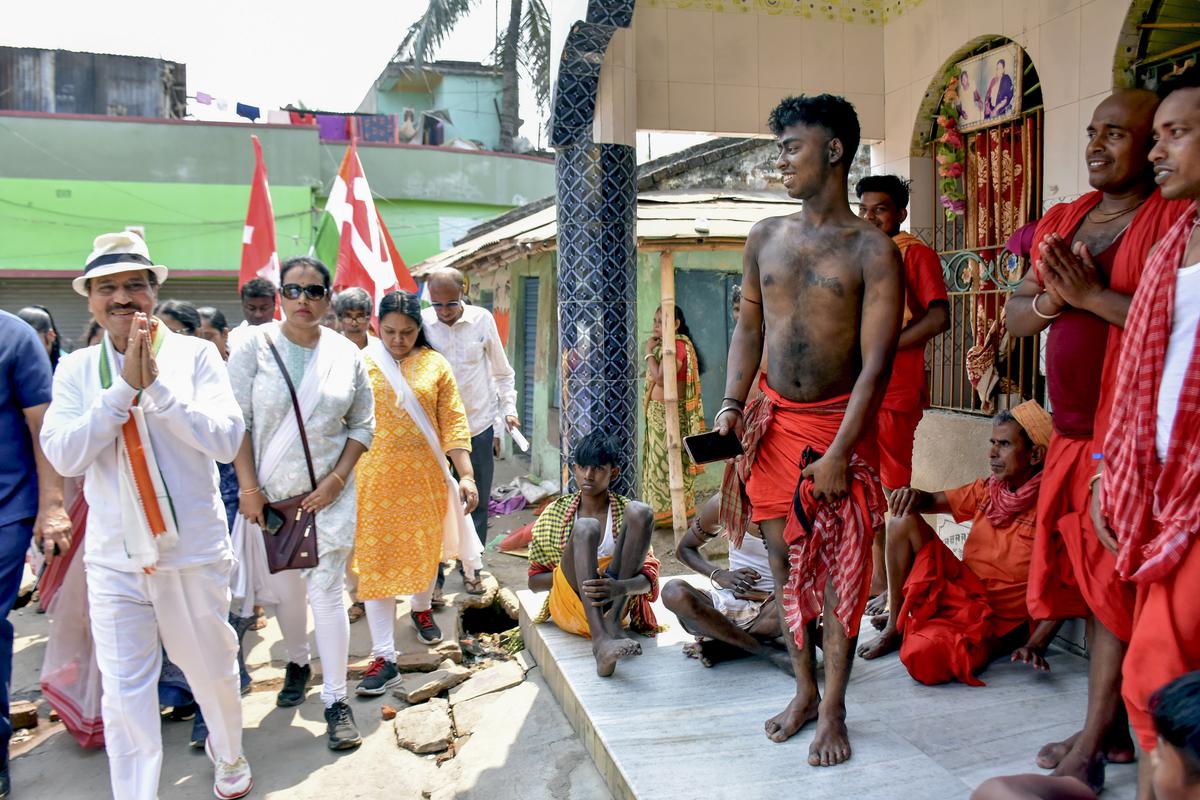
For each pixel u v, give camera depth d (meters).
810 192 2.98
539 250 8.59
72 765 3.80
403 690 4.35
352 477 3.97
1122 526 2.39
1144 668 2.24
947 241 5.55
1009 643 3.77
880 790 2.79
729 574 4.17
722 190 10.14
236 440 3.28
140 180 18.05
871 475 3.00
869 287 2.93
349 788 3.55
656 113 5.38
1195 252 2.26
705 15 5.41
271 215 8.54
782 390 3.10
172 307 4.61
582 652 4.08
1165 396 2.29
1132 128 2.71
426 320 5.84
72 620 3.85
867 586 2.99
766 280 3.09
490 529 8.46
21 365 3.58
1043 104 4.62
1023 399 4.84
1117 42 4.14
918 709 3.36
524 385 11.96
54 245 17.78
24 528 3.62
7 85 20.09
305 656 4.29
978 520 3.85
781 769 2.95
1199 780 1.33
